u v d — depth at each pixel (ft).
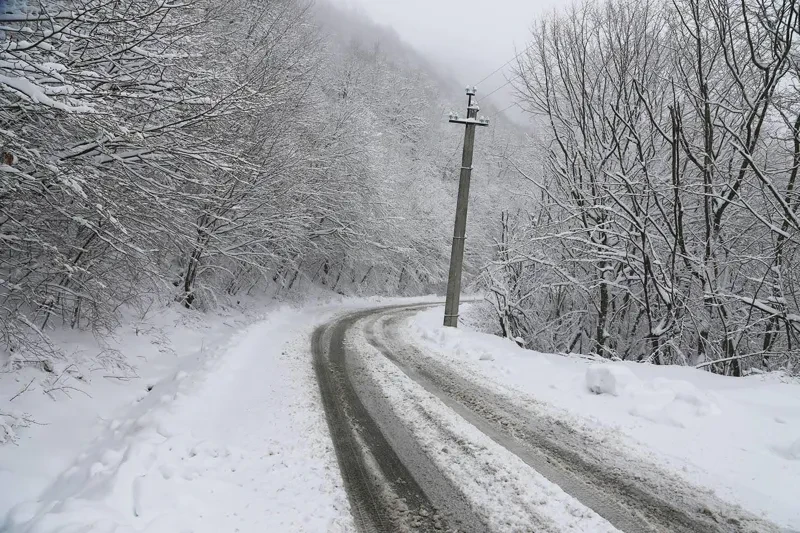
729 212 32.50
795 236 26.63
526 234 42.24
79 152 16.90
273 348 32.14
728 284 34.94
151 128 18.04
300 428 17.01
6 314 19.77
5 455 14.07
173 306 37.27
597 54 36.76
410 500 12.12
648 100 33.42
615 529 10.67
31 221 20.26
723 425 15.96
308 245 66.39
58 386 19.01
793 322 26.73
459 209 43.60
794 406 16.88
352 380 24.04
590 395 20.45
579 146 36.76
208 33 24.72
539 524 10.97
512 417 18.26
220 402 19.74
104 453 13.94
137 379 23.54
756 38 28.32
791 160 30.35
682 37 31.14
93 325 24.26
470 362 28.48
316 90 62.13
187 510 11.12
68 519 10.07
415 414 18.67
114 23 16.65
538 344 45.70
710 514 11.20
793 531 10.39
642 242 30.81
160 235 26.27
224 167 20.25
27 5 15.92
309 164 57.06
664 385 19.40
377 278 100.17
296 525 10.87
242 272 52.75
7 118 15.76
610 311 41.65
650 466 13.75
